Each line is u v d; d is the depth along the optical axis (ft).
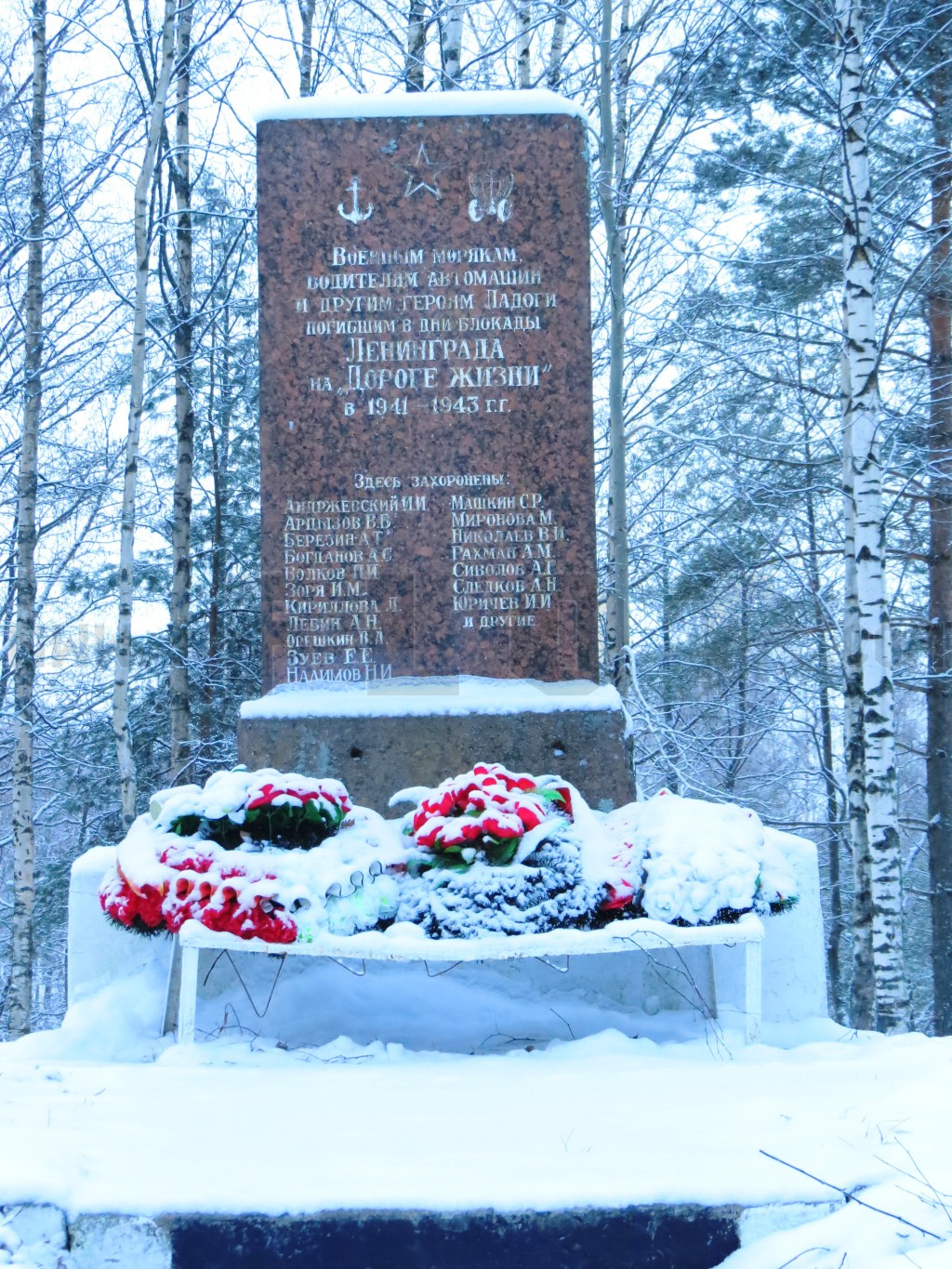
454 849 14.62
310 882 14.23
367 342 19.61
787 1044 15.70
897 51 38.88
